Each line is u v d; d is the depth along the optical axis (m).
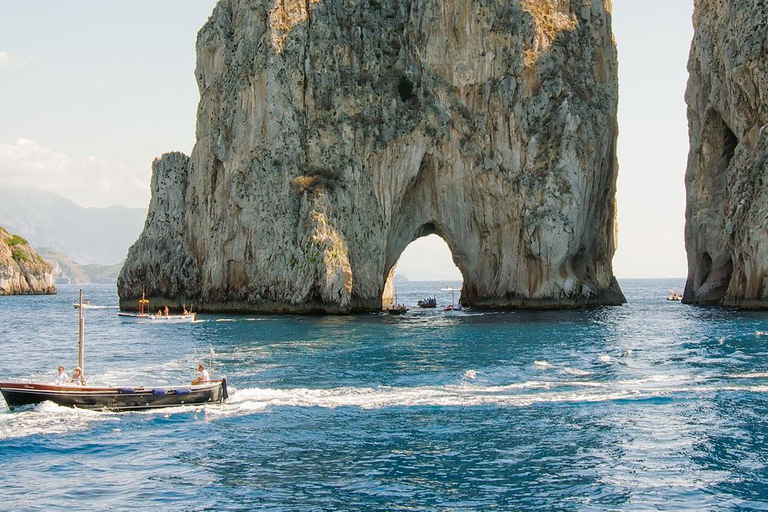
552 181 138.25
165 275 152.38
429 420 49.97
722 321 109.12
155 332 108.75
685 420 49.38
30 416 51.25
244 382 62.44
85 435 47.22
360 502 36.22
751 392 56.97
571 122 140.25
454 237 147.38
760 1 129.50
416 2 149.88
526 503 35.97
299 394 57.53
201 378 56.88
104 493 37.66
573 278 141.62
